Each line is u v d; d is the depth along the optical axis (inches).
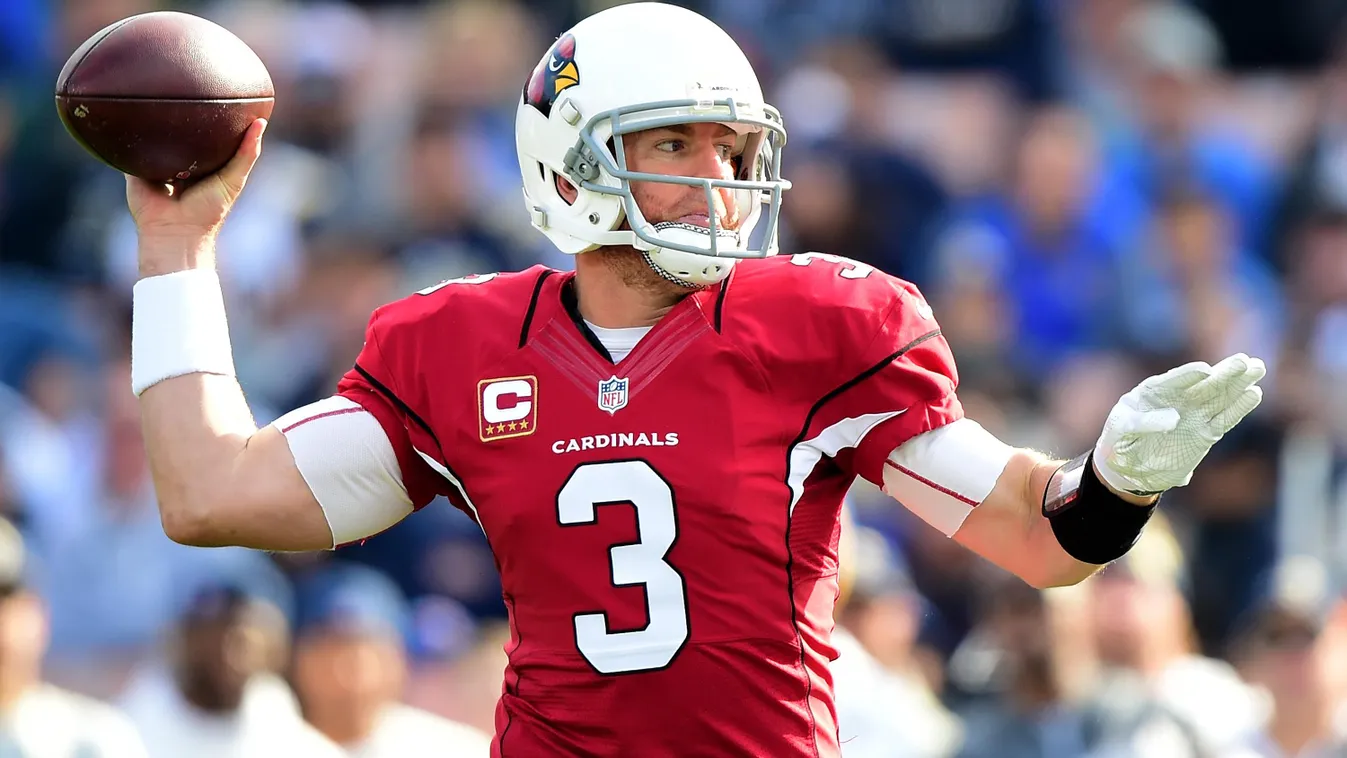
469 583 975.6
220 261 1170.6
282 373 1080.2
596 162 411.2
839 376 402.9
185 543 414.3
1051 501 396.5
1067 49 1386.6
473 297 421.1
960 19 1393.9
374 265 1117.1
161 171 420.8
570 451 400.8
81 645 925.8
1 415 1045.2
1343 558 1004.6
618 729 395.2
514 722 408.5
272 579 917.2
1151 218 1270.9
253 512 409.4
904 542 1012.5
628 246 411.8
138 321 421.1
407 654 933.2
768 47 1385.3
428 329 417.7
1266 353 1158.3
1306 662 772.6
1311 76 1434.5
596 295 415.8
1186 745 768.3
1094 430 1070.4
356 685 791.7
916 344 407.5
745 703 394.9
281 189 1227.9
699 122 407.5
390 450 415.8
